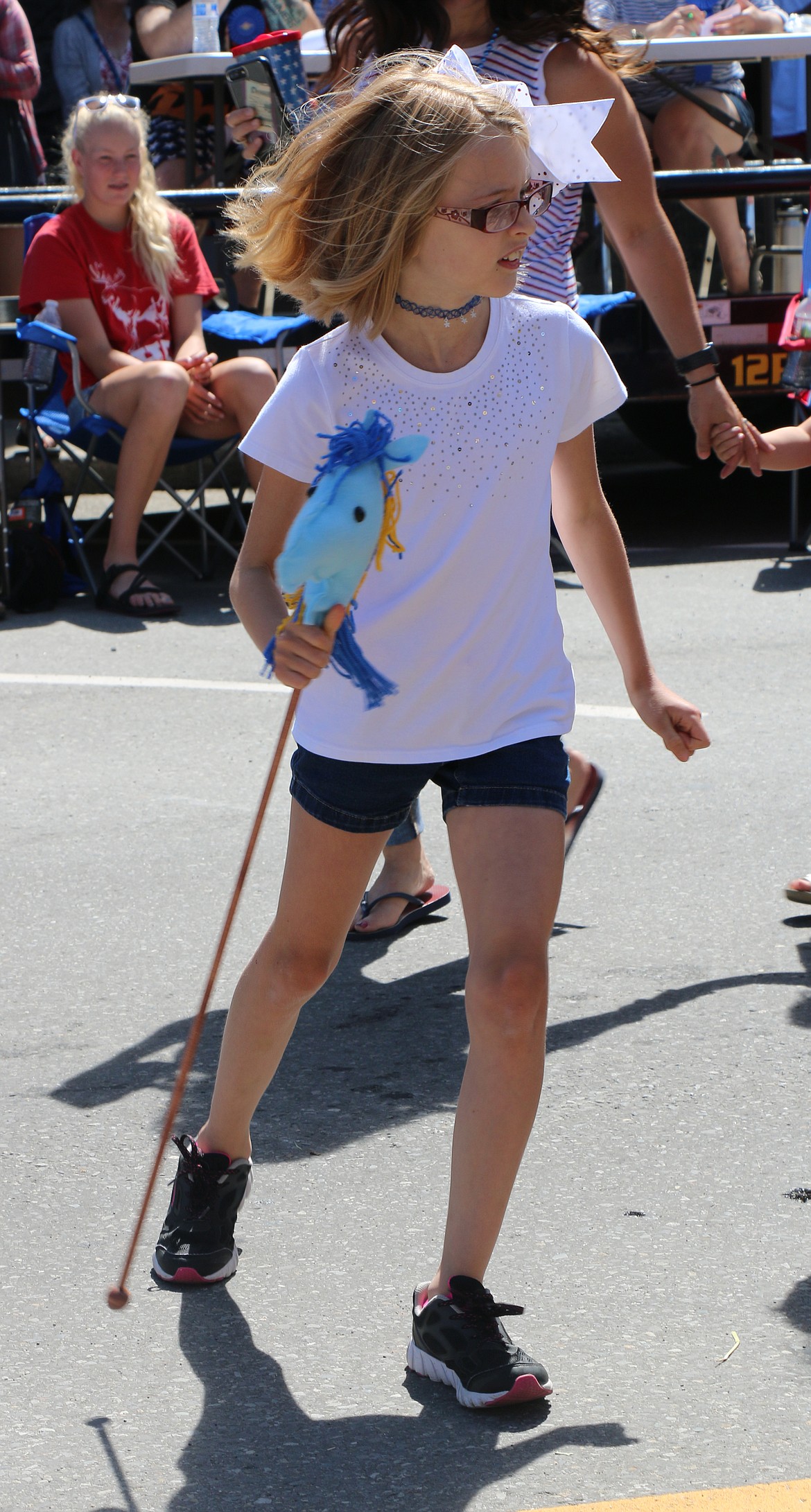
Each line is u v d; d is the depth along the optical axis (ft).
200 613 24.27
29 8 33.50
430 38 11.33
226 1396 7.88
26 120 30.83
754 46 25.96
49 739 18.58
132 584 24.13
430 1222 9.34
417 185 7.37
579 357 8.20
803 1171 9.71
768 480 33.86
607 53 11.76
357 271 7.61
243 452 8.04
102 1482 7.25
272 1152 10.14
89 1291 8.80
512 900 7.70
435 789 16.89
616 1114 10.46
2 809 16.47
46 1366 8.14
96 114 23.65
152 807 16.42
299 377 7.93
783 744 17.54
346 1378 7.98
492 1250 7.94
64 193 27.73
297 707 7.75
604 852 14.93
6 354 25.50
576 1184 9.66
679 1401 7.69
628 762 17.17
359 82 10.09
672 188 25.53
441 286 7.64
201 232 27.25
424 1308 7.89
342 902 8.32
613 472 35.50
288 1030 8.66
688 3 27.91
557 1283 8.66
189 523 30.12
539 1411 7.67
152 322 24.53
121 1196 9.75
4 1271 9.00
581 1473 7.20
